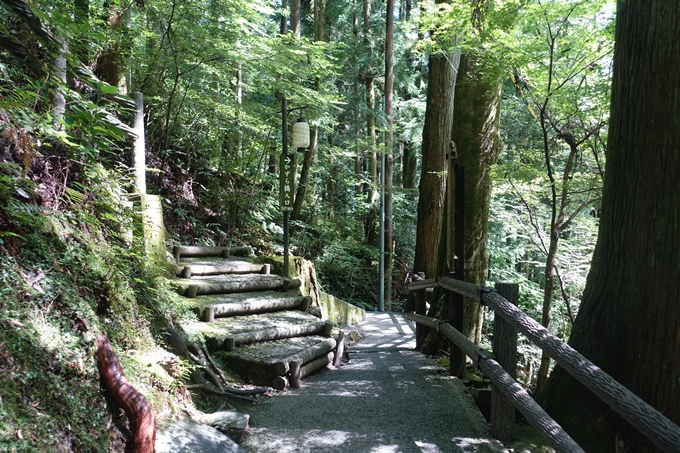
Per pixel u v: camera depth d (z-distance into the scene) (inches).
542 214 341.4
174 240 267.9
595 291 125.6
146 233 169.8
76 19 106.2
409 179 735.7
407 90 703.1
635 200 115.8
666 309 109.9
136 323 112.3
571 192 201.3
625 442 112.3
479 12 191.2
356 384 159.0
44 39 82.0
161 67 284.4
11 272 78.8
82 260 97.5
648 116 113.3
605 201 125.8
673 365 108.4
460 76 222.2
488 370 117.6
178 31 255.9
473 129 218.5
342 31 691.4
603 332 120.3
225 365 158.2
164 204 263.4
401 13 777.6
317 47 312.5
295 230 442.6
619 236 119.5
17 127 89.0
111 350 86.7
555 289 353.7
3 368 65.1
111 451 73.6
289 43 319.3
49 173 108.3
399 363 194.9
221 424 107.8
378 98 700.0
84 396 75.5
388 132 512.1
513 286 122.2
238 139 356.5
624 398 79.5
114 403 82.2
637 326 113.9
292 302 226.2
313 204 497.7
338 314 310.2
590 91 187.9
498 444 112.7
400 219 625.9
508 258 451.2
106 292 101.4
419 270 358.6
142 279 130.9
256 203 368.8
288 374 154.7
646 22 113.9
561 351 94.0
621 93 120.5
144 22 257.0
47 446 61.7
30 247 86.9
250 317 201.3
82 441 68.8
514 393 104.1
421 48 250.7
